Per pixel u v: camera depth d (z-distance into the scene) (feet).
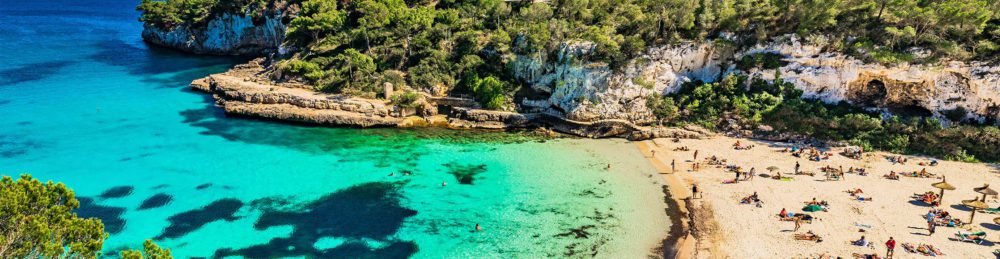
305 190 205.36
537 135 269.64
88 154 235.61
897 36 250.57
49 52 453.17
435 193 203.82
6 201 107.24
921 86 248.11
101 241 115.03
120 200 194.08
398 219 184.24
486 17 340.80
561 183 212.43
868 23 264.93
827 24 264.31
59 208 117.91
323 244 168.25
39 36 536.42
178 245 165.78
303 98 292.40
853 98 261.85
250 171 221.46
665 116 272.31
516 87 295.89
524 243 168.96
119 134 260.83
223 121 284.00
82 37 542.57
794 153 234.79
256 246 166.30
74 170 219.20
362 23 327.26
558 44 289.33
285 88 318.04
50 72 382.01
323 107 289.53
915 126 241.14
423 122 282.15
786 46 266.16
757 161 228.84
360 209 190.80
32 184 116.67
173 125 275.39
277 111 285.43
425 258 161.17
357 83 307.78
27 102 308.19
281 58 365.61
